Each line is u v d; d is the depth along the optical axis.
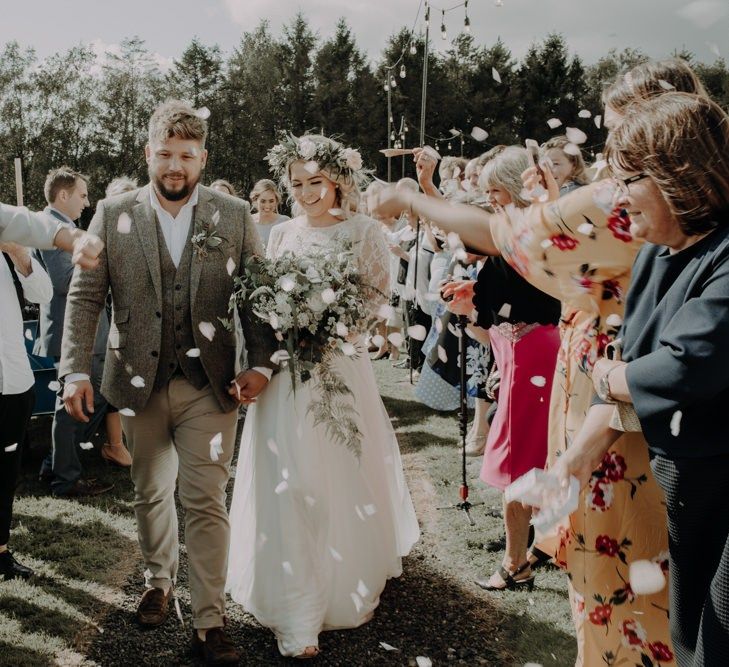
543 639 2.78
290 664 2.70
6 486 3.31
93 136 45.09
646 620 1.85
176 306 2.73
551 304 2.83
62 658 2.70
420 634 2.88
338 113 46.53
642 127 1.52
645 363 1.52
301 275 2.77
